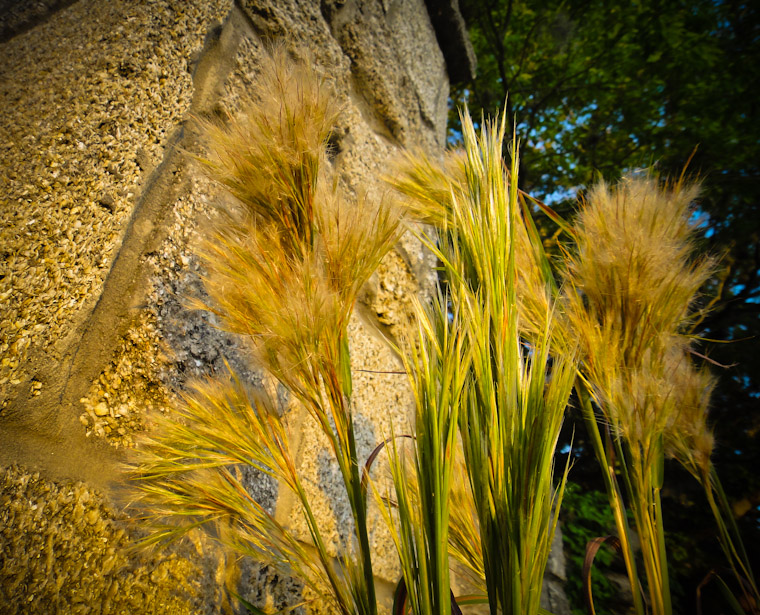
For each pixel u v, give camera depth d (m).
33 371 0.44
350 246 0.40
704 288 0.45
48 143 0.49
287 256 0.40
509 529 0.34
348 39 0.99
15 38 0.53
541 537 0.34
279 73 0.41
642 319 0.41
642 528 0.41
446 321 0.39
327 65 0.84
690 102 2.45
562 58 2.60
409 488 0.44
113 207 0.51
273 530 0.44
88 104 0.52
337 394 0.40
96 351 0.49
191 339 0.56
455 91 2.65
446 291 0.41
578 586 1.37
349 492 0.40
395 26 1.16
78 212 0.49
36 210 0.46
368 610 0.39
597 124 2.59
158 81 0.57
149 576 0.47
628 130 2.54
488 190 0.40
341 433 0.41
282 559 0.44
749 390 1.90
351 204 0.44
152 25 0.58
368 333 0.87
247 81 0.68
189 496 0.45
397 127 1.10
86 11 0.57
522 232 0.47
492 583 0.35
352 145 0.91
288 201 0.41
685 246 0.42
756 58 2.42
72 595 0.42
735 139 2.30
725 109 2.42
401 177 0.52
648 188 0.43
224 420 0.43
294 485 0.43
